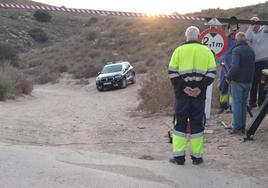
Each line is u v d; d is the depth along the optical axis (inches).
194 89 333.7
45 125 539.2
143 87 786.8
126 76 1407.5
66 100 1058.7
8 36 3088.1
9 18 3366.1
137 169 321.4
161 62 1641.2
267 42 497.0
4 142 414.3
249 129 410.0
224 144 409.4
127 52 2098.9
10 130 482.9
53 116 654.5
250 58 426.6
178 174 313.7
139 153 392.8
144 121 574.6
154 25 2373.3
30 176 286.5
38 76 1939.0
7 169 297.4
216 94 589.6
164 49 1910.7
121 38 2354.8
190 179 303.7
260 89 490.6
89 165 327.0
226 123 483.8
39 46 3129.9
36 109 770.8
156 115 600.4
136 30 2390.5
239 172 327.0
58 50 2440.9
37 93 1261.1
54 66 2081.7
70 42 2519.7
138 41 2222.0
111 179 290.2
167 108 623.5
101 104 919.0
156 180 298.7
